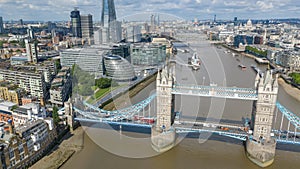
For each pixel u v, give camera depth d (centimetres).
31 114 15212
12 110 16688
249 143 13150
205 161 13088
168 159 13250
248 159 13288
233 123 15888
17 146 11825
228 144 14762
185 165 12744
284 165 12650
